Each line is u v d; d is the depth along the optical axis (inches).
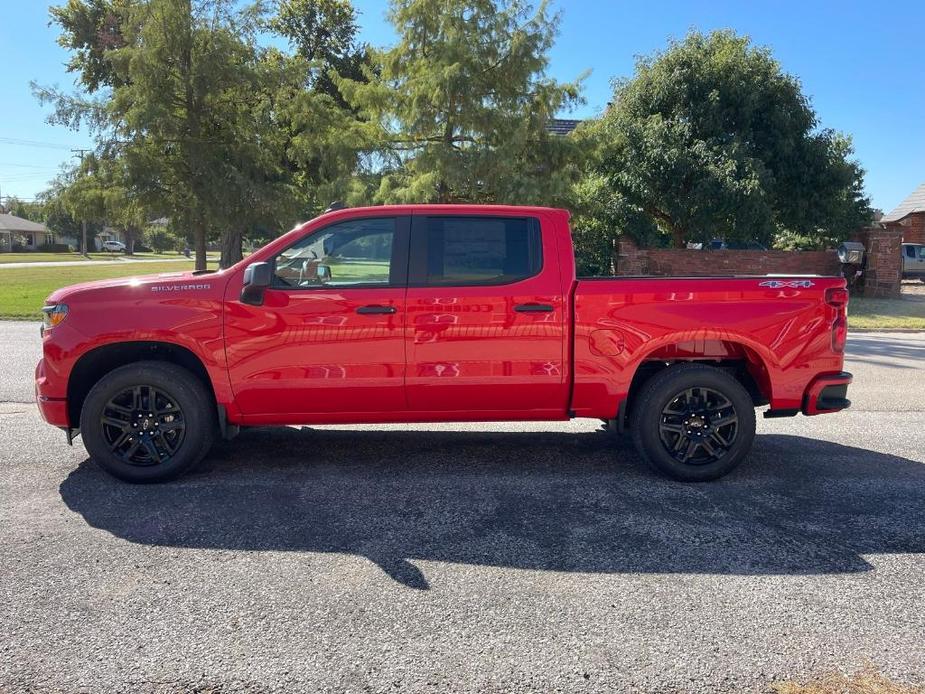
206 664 107.9
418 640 115.0
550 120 689.0
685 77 770.8
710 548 151.3
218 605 125.7
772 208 802.8
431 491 186.9
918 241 1363.2
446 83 605.6
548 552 148.9
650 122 759.7
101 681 103.6
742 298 192.5
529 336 190.4
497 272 191.8
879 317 658.2
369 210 193.3
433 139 657.0
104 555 145.8
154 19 717.9
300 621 120.6
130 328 184.2
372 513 170.6
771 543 154.0
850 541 155.3
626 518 168.4
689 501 180.5
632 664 108.7
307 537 155.9
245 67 748.6
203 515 168.1
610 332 191.2
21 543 151.4
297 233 191.6
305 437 240.7
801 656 110.9
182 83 740.0
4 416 264.4
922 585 134.8
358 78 1157.1
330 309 186.9
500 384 191.6
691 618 122.2
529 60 633.6
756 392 212.4
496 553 148.3
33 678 104.1
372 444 232.5
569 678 105.0
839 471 207.2
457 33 621.3
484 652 111.7
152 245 3809.1
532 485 192.4
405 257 190.9
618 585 134.3
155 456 188.4
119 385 185.2
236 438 238.8
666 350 201.8
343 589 132.2
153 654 110.4
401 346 188.5
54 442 228.8
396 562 143.8
